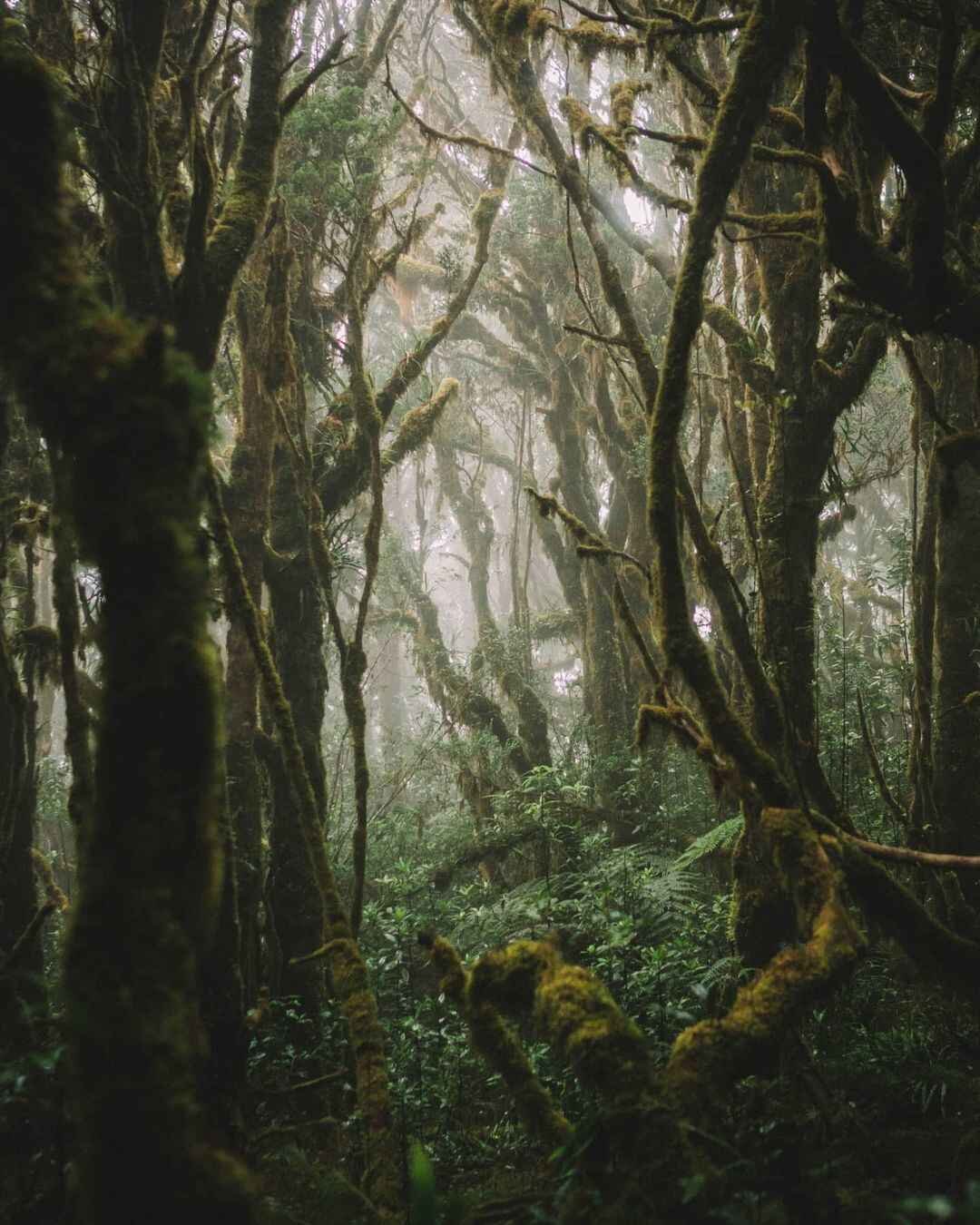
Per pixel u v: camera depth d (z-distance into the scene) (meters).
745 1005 3.20
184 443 1.89
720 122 4.11
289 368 5.85
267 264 7.75
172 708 1.86
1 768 6.91
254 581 7.43
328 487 8.50
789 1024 3.16
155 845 1.85
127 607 1.86
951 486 5.64
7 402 4.79
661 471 4.09
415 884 10.09
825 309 7.26
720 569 5.18
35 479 7.45
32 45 5.36
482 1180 4.97
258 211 5.07
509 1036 3.47
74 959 1.84
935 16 5.84
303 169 8.14
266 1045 6.20
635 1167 2.81
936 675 7.50
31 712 7.19
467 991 3.49
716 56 8.94
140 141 4.71
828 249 5.02
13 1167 3.97
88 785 3.87
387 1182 3.52
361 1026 3.87
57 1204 3.71
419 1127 5.59
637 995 6.20
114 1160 1.79
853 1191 3.79
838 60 4.29
